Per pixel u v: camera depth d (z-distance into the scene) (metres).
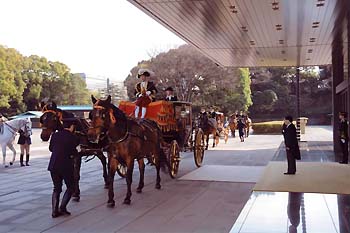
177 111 12.25
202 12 11.92
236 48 18.36
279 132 37.19
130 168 8.38
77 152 7.73
